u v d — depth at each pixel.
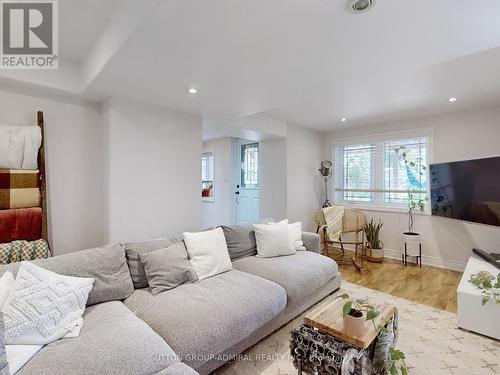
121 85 2.22
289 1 1.19
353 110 3.66
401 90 2.88
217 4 1.21
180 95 2.48
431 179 3.75
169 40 1.53
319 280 2.53
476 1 1.19
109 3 1.61
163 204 2.85
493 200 2.81
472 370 1.75
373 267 3.85
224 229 2.81
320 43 1.56
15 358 1.19
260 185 4.77
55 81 2.26
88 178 2.61
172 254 2.11
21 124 2.24
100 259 1.86
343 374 1.33
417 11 1.27
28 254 1.91
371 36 1.50
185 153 3.04
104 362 1.19
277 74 2.02
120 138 2.54
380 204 4.47
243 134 4.13
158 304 1.75
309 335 1.56
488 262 2.78
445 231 3.79
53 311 1.40
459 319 2.21
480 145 3.49
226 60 1.78
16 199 2.06
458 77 2.53
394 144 4.30
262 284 2.10
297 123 4.45
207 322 1.58
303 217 4.72
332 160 5.02
